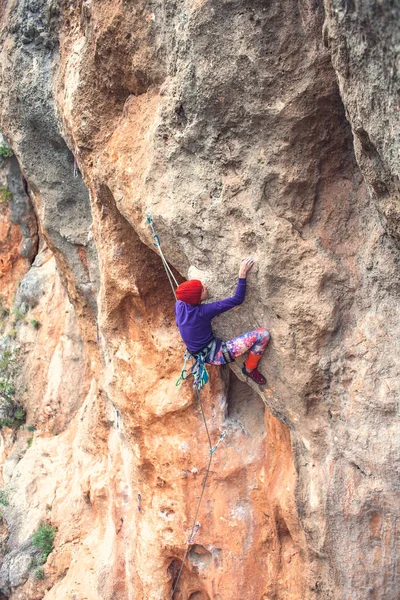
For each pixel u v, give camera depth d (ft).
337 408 16.49
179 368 22.27
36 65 24.17
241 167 15.99
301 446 17.56
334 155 15.55
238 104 15.29
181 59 15.62
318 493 17.04
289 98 14.78
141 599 24.72
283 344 16.43
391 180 12.45
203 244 16.84
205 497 22.52
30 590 30.45
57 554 30.76
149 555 23.59
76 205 27.30
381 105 11.35
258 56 14.61
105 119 19.83
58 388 39.52
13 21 24.64
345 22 11.09
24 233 46.62
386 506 16.07
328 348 16.16
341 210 15.83
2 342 44.60
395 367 15.33
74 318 40.32
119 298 22.24
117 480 27.32
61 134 24.12
